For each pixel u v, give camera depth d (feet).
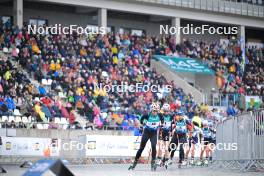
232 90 385.50
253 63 437.17
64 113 273.54
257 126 155.94
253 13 459.32
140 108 307.99
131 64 355.36
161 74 362.74
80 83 304.30
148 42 389.80
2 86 272.10
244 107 376.89
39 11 385.09
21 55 309.83
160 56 385.91
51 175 122.52
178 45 405.59
